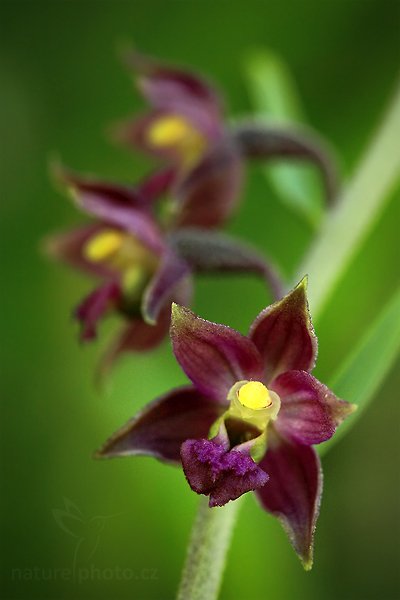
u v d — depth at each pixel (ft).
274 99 0.50
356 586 0.56
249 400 0.37
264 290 0.56
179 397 0.38
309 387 0.37
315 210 0.46
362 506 0.57
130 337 0.46
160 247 0.44
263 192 0.59
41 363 0.56
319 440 0.37
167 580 0.51
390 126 0.46
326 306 0.57
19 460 0.54
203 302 0.57
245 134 0.47
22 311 0.57
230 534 0.39
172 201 0.46
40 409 0.55
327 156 0.46
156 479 0.51
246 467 0.37
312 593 0.53
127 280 0.45
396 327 0.39
